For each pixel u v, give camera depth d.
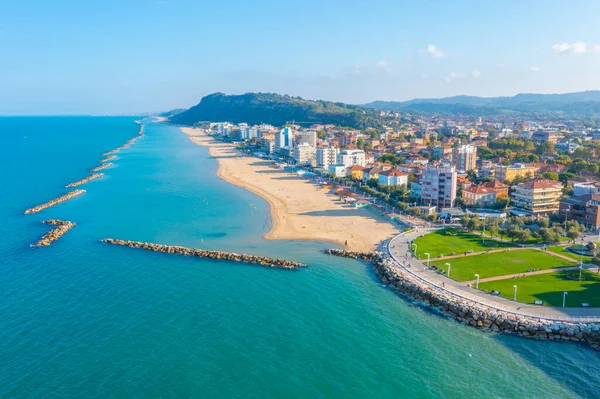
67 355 77.44
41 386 69.31
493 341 84.62
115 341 82.00
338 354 79.44
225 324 88.75
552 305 93.56
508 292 100.00
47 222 166.75
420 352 80.88
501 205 180.25
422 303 99.75
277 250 136.62
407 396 69.31
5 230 156.75
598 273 109.69
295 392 69.44
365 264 124.94
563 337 84.62
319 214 180.75
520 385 72.12
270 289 106.75
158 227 162.62
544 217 154.62
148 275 114.69
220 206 196.25
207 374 73.00
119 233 154.50
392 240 140.75
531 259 120.75
